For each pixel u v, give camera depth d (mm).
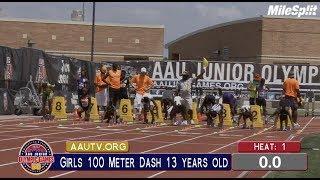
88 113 22391
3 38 52188
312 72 32719
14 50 24031
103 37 53312
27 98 24594
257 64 32594
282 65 32688
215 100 22188
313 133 18281
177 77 32344
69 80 28812
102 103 22828
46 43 52656
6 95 23578
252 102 22906
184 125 21234
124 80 21969
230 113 22078
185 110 21453
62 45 52875
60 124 20109
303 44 53125
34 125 19344
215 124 20922
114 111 21438
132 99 24828
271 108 32344
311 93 32656
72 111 28953
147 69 32281
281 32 53094
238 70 32594
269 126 21812
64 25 52875
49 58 26797
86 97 22328
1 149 12508
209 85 32469
